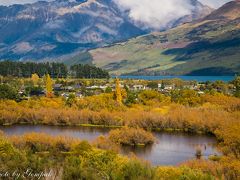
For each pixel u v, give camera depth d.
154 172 40.03
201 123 134.25
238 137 92.44
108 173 39.84
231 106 161.00
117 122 146.00
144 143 109.44
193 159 82.75
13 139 86.25
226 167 66.00
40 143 84.38
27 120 152.88
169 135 129.62
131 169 39.59
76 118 149.50
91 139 109.56
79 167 35.66
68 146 83.12
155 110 160.00
